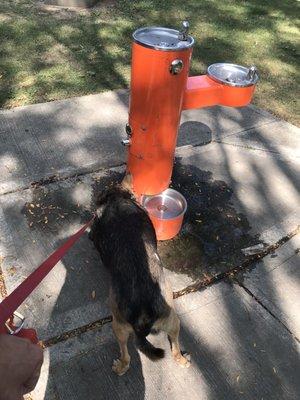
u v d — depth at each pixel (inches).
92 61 230.5
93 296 112.4
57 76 212.2
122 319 85.5
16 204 137.6
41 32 257.9
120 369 96.1
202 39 273.4
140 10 309.3
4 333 39.0
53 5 301.6
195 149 171.3
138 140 114.1
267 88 222.7
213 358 101.3
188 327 107.2
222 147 174.2
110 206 101.0
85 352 100.3
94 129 175.8
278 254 129.5
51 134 170.1
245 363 100.8
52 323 105.3
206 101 115.5
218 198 148.0
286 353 103.5
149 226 99.4
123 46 251.0
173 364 99.5
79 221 134.1
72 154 161.0
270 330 108.2
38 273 52.1
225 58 251.8
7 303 44.3
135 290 84.2
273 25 308.7
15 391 35.6
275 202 148.9
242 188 153.8
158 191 125.6
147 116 108.2
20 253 122.3
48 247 124.8
